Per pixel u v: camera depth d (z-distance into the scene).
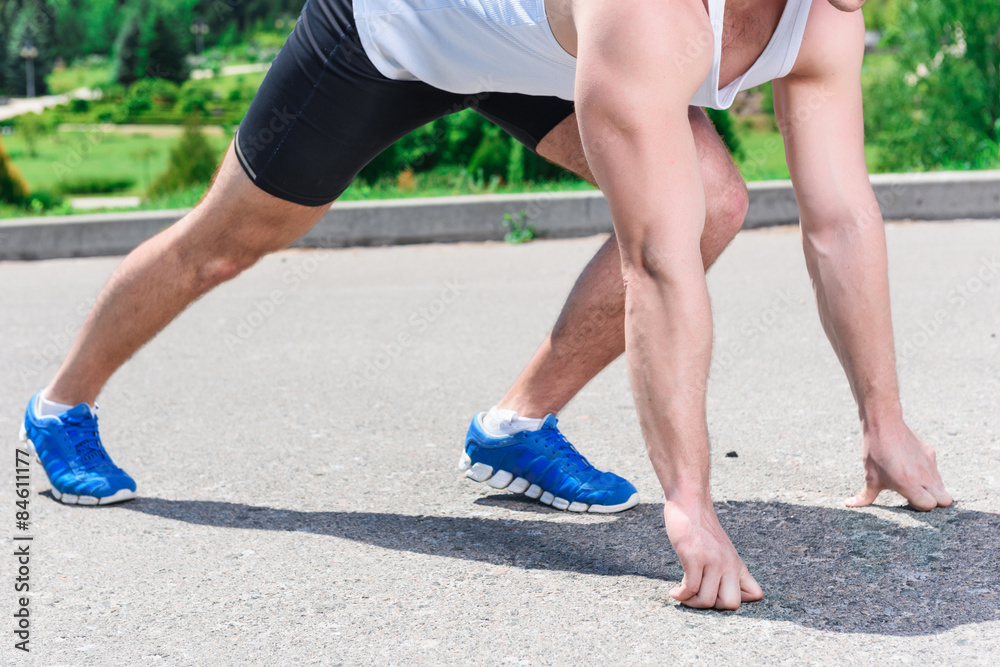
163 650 1.66
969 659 1.50
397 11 1.88
